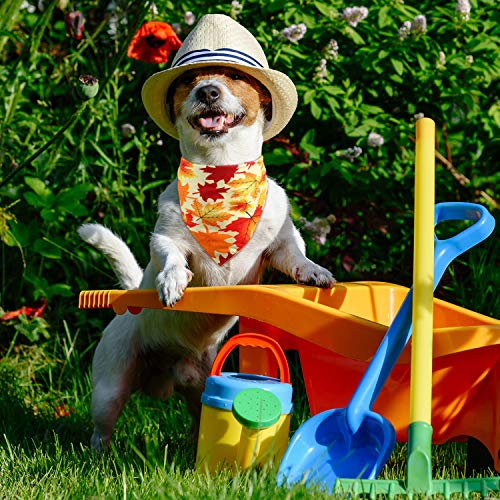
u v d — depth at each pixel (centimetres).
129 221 699
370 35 664
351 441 328
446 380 362
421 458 298
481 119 677
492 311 604
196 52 452
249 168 457
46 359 659
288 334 412
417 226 337
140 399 618
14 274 691
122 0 705
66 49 787
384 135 624
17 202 656
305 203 646
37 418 551
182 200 455
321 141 680
